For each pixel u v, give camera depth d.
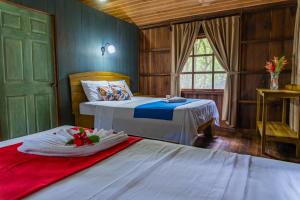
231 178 0.86
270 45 3.65
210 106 3.19
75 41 3.43
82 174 0.90
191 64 4.39
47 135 1.33
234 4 3.66
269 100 3.67
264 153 2.78
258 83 3.79
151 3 3.70
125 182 0.83
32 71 2.89
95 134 1.31
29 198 0.71
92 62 3.77
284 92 2.62
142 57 4.97
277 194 0.73
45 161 1.04
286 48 3.53
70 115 3.38
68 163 1.01
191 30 4.21
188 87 4.47
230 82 3.90
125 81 4.44
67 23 3.28
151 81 4.90
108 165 1.00
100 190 0.77
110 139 1.27
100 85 3.59
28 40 2.83
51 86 3.14
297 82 3.11
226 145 3.14
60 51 3.19
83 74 3.55
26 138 1.42
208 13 4.03
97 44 3.85
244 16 3.79
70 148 1.12
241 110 3.96
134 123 2.71
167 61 4.63
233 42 3.82
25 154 1.13
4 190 0.76
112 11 4.04
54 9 3.06
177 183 0.82
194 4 3.71
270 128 3.08
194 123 2.46
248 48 3.81
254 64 3.79
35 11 2.87
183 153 1.16
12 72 2.67
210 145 3.14
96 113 3.05
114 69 4.27
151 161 1.05
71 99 3.36
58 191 0.76
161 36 4.65
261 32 3.69
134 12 4.10
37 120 2.98
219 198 0.72
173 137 2.47
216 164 1.01
